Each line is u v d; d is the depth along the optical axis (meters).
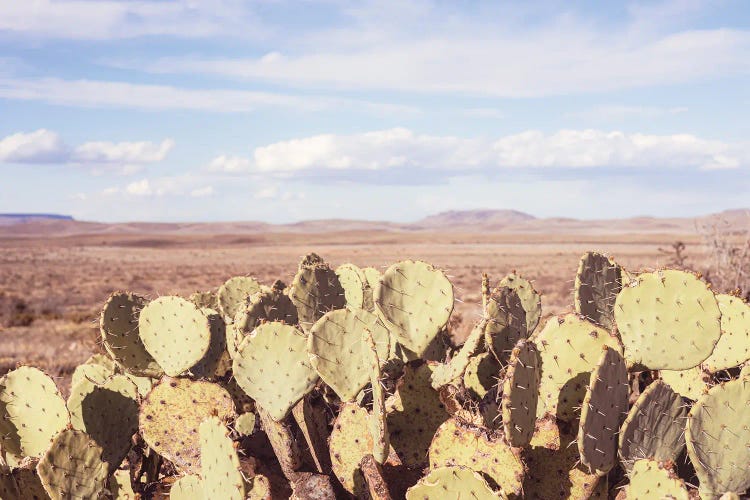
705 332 3.79
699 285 3.80
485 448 3.23
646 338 3.87
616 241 166.38
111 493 4.02
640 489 3.04
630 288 3.90
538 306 4.43
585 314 4.32
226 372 4.92
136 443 4.29
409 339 3.94
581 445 3.10
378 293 3.93
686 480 3.51
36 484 3.84
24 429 4.19
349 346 3.67
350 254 99.06
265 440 4.06
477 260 80.00
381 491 3.43
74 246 159.38
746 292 12.12
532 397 3.23
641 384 4.43
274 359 3.69
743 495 3.40
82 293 38.69
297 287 4.78
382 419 3.23
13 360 14.17
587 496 3.30
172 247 158.50
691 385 4.12
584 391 3.45
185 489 3.58
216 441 3.26
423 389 3.75
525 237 199.62
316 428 3.97
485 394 3.65
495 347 3.78
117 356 4.35
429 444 3.68
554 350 3.53
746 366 3.46
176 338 4.14
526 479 3.32
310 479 3.64
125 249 139.50
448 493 3.02
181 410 3.96
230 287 5.62
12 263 77.31
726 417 3.35
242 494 3.13
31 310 27.78
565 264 69.75
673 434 3.36
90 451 3.77
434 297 3.97
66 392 6.30
